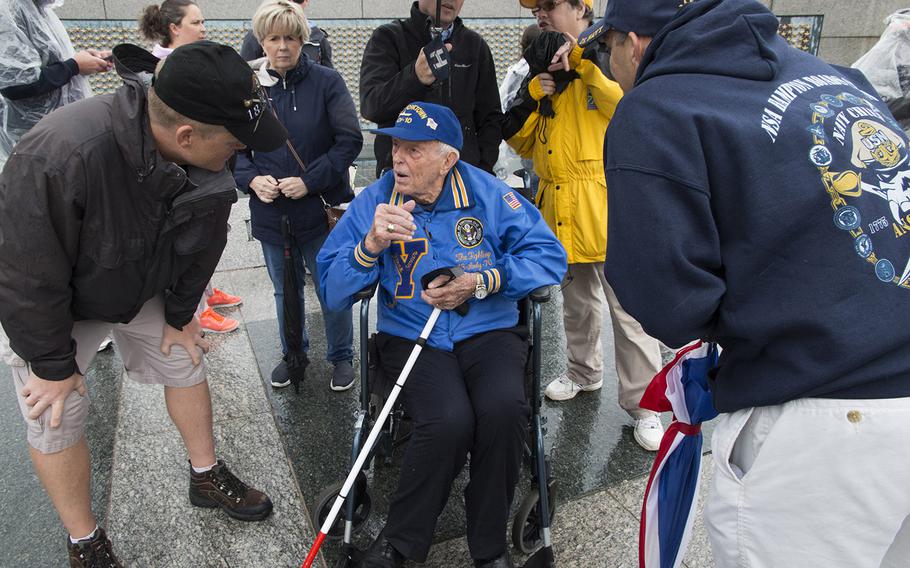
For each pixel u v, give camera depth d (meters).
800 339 1.20
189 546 2.23
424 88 2.59
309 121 2.87
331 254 2.25
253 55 4.34
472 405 2.01
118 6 8.16
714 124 1.20
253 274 4.67
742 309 1.24
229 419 2.96
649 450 2.76
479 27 9.61
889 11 8.58
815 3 8.48
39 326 1.69
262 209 2.95
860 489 1.17
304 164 2.91
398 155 2.14
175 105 1.62
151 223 1.78
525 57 2.72
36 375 1.78
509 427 1.91
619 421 2.98
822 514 1.21
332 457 2.71
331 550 2.21
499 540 1.95
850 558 1.21
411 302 2.20
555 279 2.15
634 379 2.75
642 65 1.38
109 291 1.81
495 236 2.22
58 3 3.07
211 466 2.34
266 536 2.28
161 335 2.15
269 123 1.78
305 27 2.77
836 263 1.17
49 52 2.92
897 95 3.71
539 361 2.09
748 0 1.30
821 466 1.20
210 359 3.51
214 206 1.83
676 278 1.23
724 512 1.35
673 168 1.21
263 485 2.54
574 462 2.69
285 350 3.22
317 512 2.12
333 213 2.91
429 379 2.06
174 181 1.71
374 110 2.71
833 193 1.17
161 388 3.19
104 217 1.68
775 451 1.25
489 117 2.95
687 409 1.63
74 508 1.95
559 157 2.70
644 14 1.38
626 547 2.24
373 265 2.10
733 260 1.24
